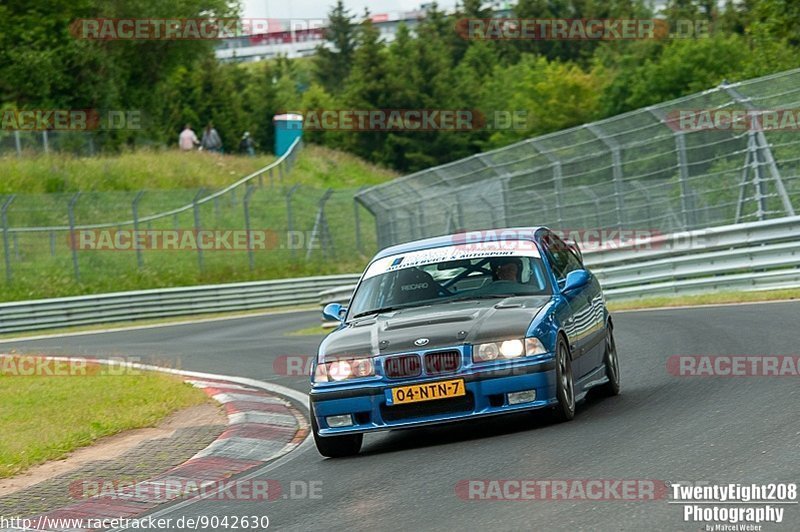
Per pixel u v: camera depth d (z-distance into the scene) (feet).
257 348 197.36
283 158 546.26
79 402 129.70
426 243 97.76
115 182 476.54
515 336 80.28
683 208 219.41
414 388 80.28
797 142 199.11
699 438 70.28
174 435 103.91
